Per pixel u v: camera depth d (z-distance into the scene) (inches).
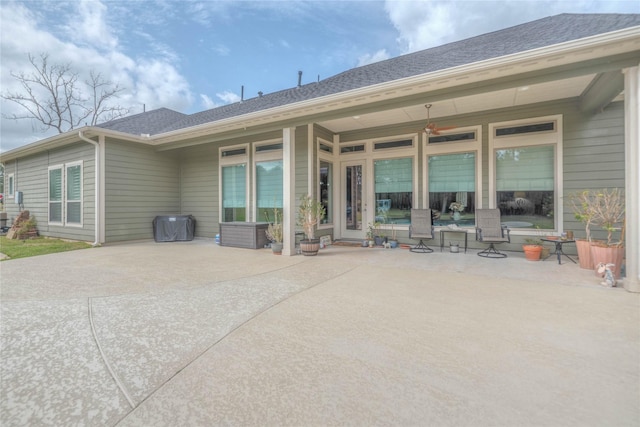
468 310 121.3
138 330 105.1
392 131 299.4
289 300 136.2
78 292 148.6
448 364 81.7
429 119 277.6
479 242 259.8
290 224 254.2
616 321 108.9
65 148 352.2
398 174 299.0
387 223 304.2
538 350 88.7
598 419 60.5
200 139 312.5
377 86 195.6
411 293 144.7
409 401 66.6
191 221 366.0
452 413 62.6
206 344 94.9
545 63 159.3
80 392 71.1
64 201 356.8
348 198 326.3
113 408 65.5
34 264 217.0
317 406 65.4
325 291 149.4
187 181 389.1
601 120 219.9
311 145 295.1
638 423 59.2
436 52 305.7
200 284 162.9
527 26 276.8
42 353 89.4
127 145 334.0
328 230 322.3
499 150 255.1
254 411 64.1
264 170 332.2
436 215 280.2
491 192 255.8
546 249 226.8
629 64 146.8
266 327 107.2
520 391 69.7
